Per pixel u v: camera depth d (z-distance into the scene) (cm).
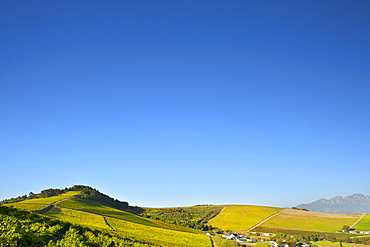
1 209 4756
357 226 18262
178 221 18175
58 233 4391
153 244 6150
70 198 15475
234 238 14250
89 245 4169
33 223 4409
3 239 3103
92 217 10519
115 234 6066
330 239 14888
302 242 14050
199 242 9294
